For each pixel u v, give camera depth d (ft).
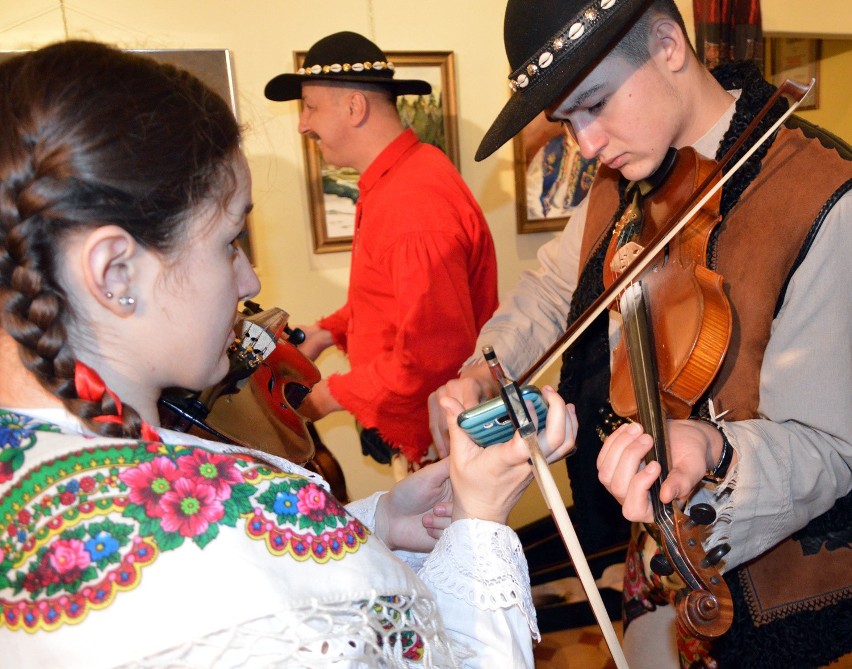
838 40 13.19
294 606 1.92
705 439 3.70
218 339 2.31
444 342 6.82
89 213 1.98
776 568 4.17
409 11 9.18
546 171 10.09
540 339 5.65
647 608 5.06
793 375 3.90
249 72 8.61
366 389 6.91
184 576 1.86
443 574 2.74
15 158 1.97
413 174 7.20
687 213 4.07
